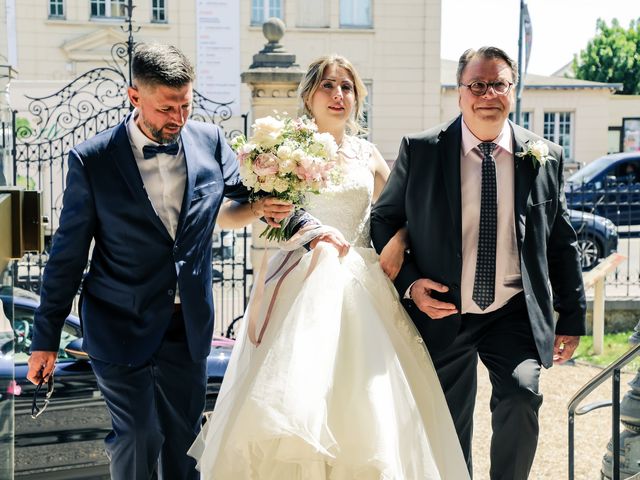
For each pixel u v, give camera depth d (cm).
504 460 337
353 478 309
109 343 325
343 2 2197
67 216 324
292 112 866
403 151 366
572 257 368
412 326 362
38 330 326
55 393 457
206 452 332
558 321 372
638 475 368
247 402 310
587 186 1210
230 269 1158
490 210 352
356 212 374
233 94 2023
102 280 331
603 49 3925
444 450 341
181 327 337
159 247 329
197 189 334
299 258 350
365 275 348
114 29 2073
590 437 600
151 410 329
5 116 237
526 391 332
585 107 2700
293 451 305
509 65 347
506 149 352
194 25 2047
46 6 2064
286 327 326
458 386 374
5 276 231
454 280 352
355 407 312
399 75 2228
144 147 325
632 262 1366
